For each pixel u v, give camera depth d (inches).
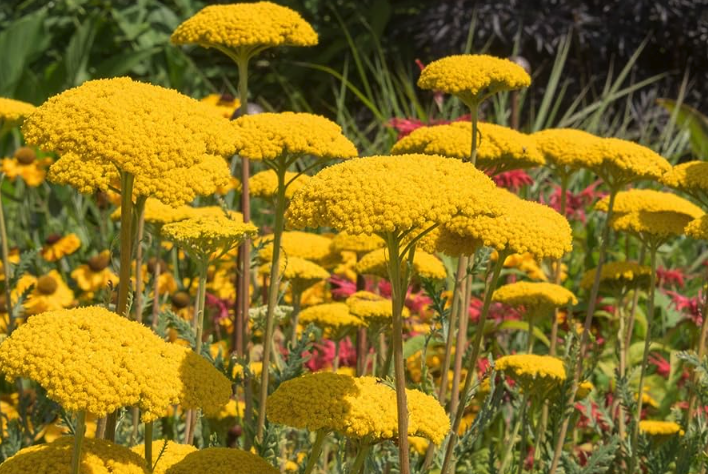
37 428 189.9
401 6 687.1
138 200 118.0
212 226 140.6
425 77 164.4
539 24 609.9
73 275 255.1
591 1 661.9
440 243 131.2
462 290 168.1
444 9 629.3
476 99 166.6
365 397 108.4
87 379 92.9
